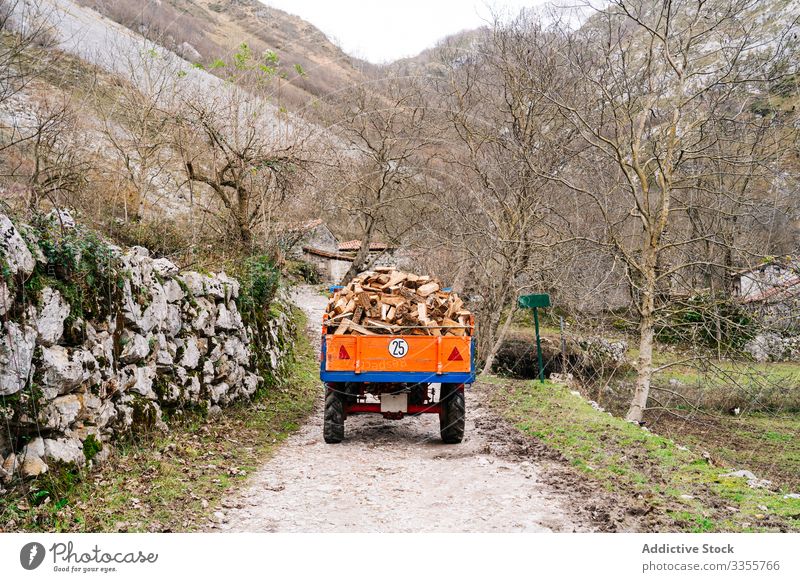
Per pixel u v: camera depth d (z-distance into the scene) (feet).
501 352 82.02
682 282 52.16
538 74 57.21
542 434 33.78
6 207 21.09
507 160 65.26
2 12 32.96
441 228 73.26
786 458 51.60
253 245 53.11
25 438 18.53
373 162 84.38
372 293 33.65
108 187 49.85
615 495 22.52
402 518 20.31
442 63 73.20
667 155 47.78
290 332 65.98
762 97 49.83
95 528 17.88
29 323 18.76
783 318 48.98
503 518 20.26
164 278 30.42
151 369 27.91
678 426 61.41
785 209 50.21
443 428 32.58
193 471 24.44
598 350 60.39
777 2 48.29
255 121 55.47
